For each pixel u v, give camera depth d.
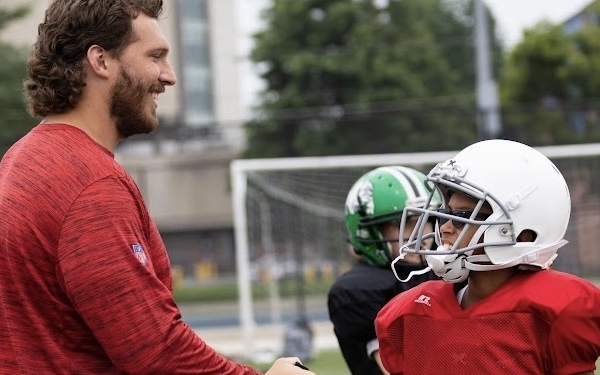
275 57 28.23
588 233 11.95
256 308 21.84
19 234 2.57
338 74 27.69
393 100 27.44
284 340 12.63
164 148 37.25
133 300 2.54
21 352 2.59
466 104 28.06
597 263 11.94
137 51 2.74
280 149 28.09
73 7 2.70
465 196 2.76
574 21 28.77
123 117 2.77
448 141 27.67
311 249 14.57
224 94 39.53
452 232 2.77
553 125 25.58
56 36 2.71
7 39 28.61
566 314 2.63
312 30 28.44
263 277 21.58
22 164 2.65
